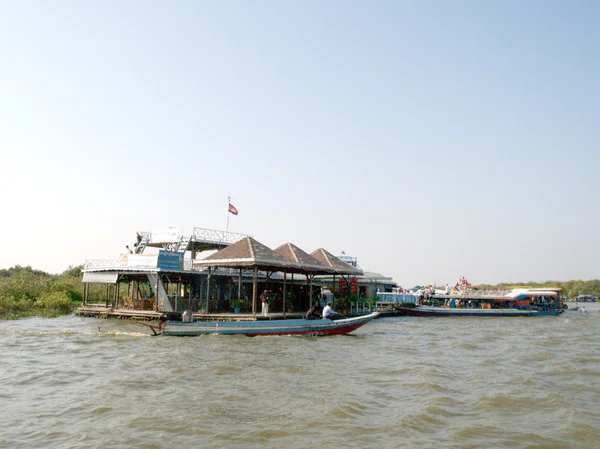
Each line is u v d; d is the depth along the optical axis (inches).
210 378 737.0
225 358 907.4
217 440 474.6
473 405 625.9
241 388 676.1
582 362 979.3
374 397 650.8
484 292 2655.0
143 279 1828.2
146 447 454.3
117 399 614.5
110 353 959.0
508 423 552.1
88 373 770.2
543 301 2596.0
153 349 1010.7
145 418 535.5
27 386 685.9
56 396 631.2
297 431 504.4
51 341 1125.1
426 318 2274.9
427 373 803.4
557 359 1000.9
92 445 456.8
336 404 596.7
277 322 1241.4
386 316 2279.8
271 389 673.6
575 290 6205.7
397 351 1075.9
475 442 487.2
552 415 585.6
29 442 466.0
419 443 479.8
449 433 513.0
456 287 2733.8
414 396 662.5
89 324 1502.2
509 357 1021.2
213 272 1622.8
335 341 1219.2
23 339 1155.9
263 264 1382.9
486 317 2385.6
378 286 2866.6
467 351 1105.4
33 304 1977.1
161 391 656.4
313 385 707.4
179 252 1605.6
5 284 2139.5
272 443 470.3
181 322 1194.6
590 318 2443.4
